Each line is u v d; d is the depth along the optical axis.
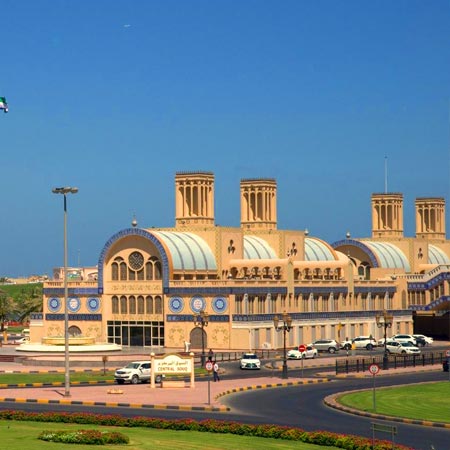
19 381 154.88
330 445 97.00
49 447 93.00
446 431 107.62
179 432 104.38
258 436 101.88
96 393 137.75
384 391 140.12
